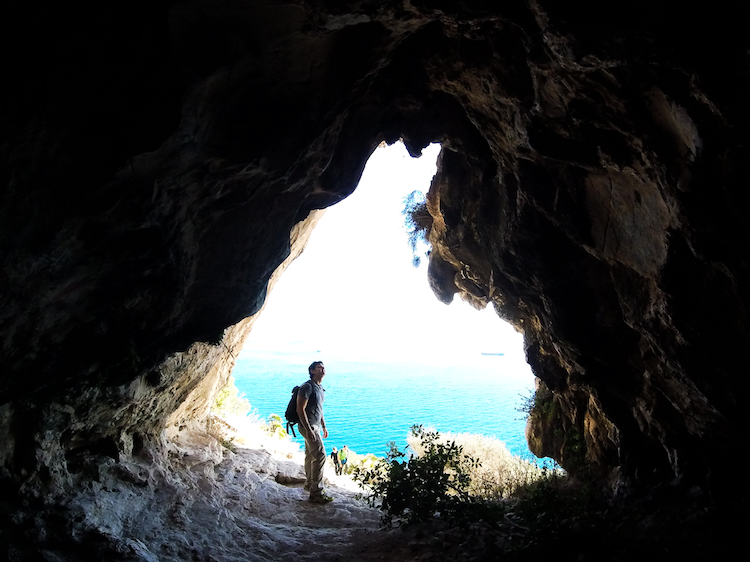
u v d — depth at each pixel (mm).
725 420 3916
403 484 5512
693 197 3234
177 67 2912
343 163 5039
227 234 4410
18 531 3607
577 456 6785
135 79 2871
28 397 3877
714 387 3789
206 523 4973
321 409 6922
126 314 4012
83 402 4328
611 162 3803
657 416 4812
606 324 5160
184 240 3994
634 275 4363
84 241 3246
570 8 2895
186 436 7551
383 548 4879
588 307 5281
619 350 5125
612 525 4402
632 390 5148
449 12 3449
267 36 3139
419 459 5734
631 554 3820
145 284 3914
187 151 3293
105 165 2977
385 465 6258
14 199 2758
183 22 2834
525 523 4992
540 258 5367
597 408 6379
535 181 4805
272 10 2996
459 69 4547
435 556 4512
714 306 3549
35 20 2430
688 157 3158
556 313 5465
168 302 4238
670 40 2787
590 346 5309
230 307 4961
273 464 7855
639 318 4336
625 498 5180
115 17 2627
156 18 2740
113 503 4508
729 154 2934
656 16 2758
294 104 3744
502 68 4176
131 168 3074
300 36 3256
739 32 2625
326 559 4648
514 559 4125
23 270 3014
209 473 6344
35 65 2496
